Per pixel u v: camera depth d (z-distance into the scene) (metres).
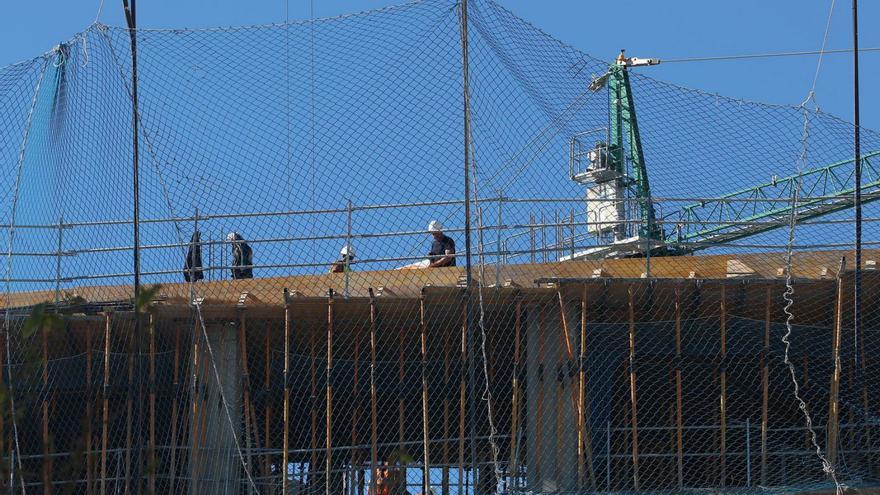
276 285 54.62
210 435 53.34
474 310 54.12
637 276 54.97
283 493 50.84
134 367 50.81
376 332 55.88
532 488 53.00
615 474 55.97
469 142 48.62
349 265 55.47
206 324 54.38
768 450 57.59
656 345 55.41
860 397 55.28
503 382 56.84
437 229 55.41
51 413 52.72
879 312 55.72
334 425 57.81
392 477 52.66
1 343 51.59
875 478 54.00
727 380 57.81
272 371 56.50
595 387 55.25
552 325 54.38
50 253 52.78
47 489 43.56
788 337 55.75
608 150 64.31
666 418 58.28
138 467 44.78
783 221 57.12
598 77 54.59
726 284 53.53
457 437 57.75
